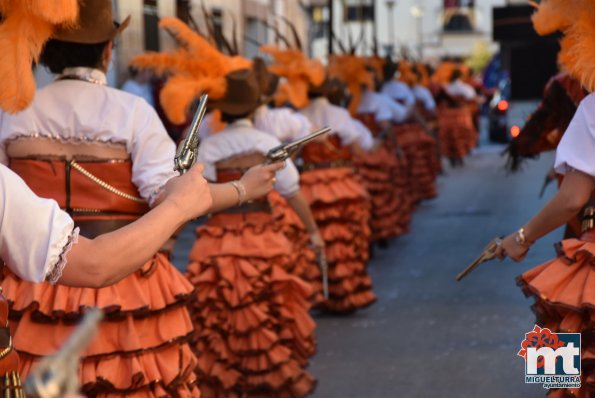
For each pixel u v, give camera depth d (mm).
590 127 3549
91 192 3566
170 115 5273
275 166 3303
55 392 1250
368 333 7422
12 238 2436
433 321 7727
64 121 3561
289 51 7918
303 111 8086
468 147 22641
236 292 5434
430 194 16031
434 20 58500
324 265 6000
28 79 3002
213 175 5516
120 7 13914
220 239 5578
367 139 8227
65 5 2922
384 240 11508
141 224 2482
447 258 10773
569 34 3775
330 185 7926
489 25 58469
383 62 13758
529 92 17312
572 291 3586
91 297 3473
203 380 5535
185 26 5523
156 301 3590
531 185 18094
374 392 5859
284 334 5539
